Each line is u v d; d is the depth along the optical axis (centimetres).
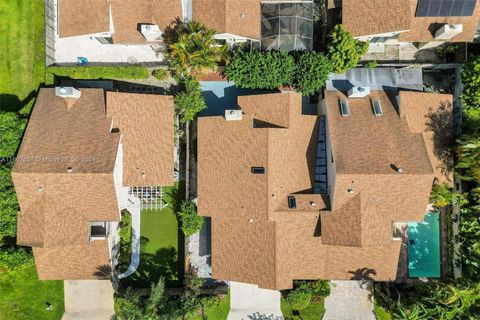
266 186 3275
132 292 3531
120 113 3416
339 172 3166
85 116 3388
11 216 3412
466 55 3612
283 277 3334
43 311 3803
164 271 3853
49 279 3509
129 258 3794
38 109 3409
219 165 3462
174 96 3719
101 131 3344
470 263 3403
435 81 3856
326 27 3716
